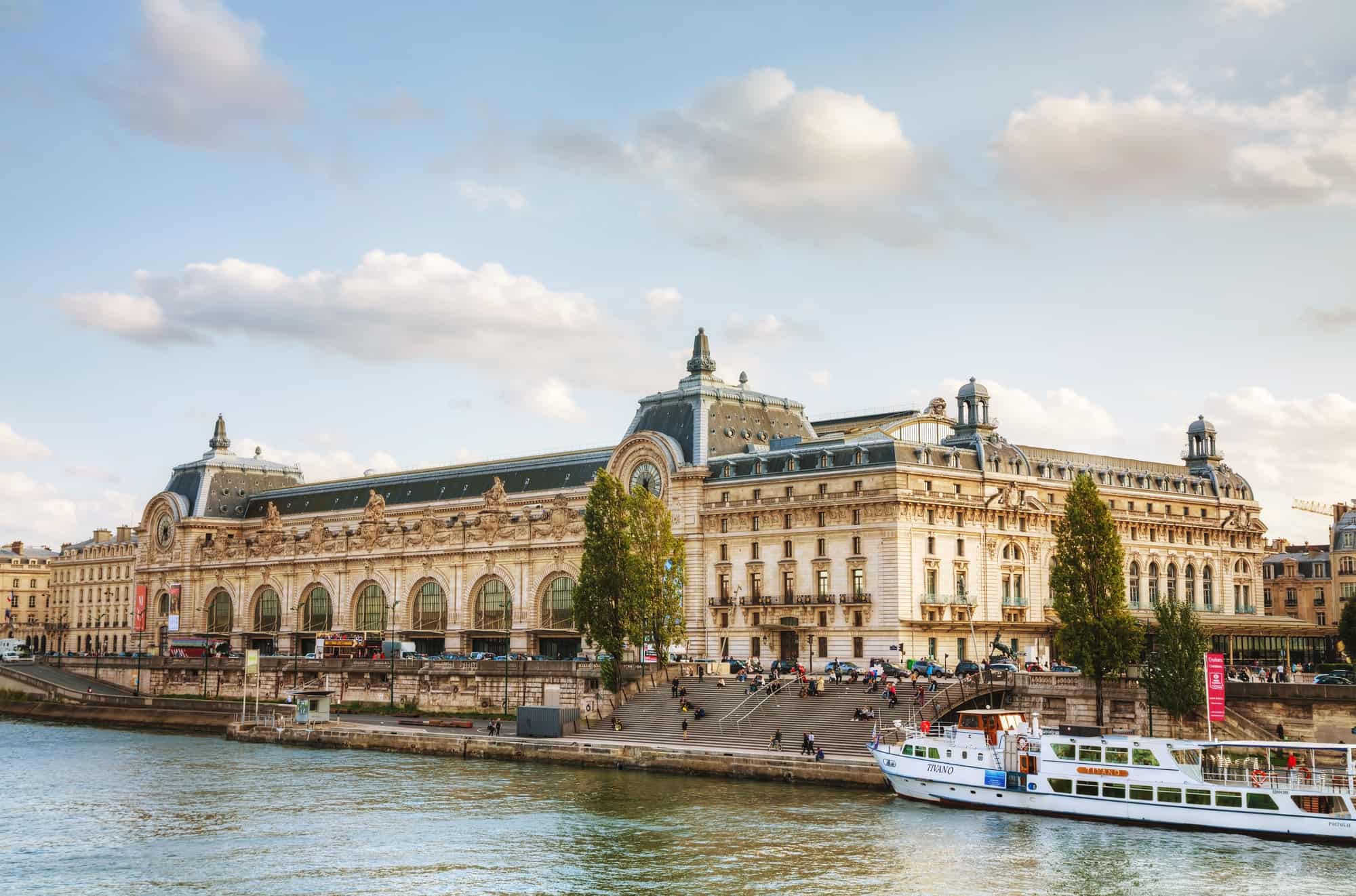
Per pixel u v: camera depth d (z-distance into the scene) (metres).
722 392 194.50
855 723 126.81
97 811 108.38
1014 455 183.25
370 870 87.94
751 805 106.38
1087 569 128.25
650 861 88.75
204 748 152.75
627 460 193.12
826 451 174.62
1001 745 104.94
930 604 166.50
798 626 171.75
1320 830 93.81
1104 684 127.25
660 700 146.00
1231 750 98.75
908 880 84.12
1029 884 83.31
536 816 103.19
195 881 85.81
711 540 183.00
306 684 189.00
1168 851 91.44
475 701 168.62
